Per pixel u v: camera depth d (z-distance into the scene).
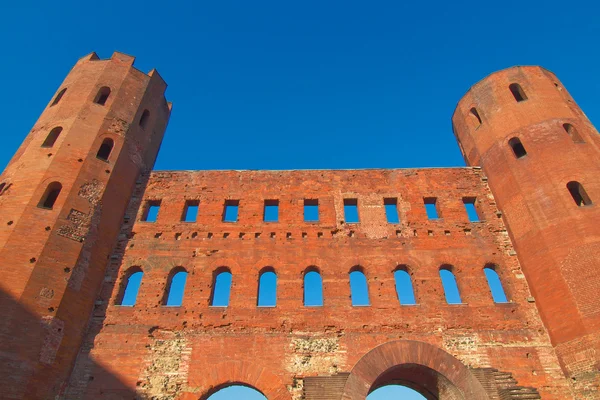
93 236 23.06
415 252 24.38
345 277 23.45
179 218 26.00
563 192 23.42
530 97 28.16
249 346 20.97
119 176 25.98
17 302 18.92
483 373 19.53
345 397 18.70
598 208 22.50
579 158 24.50
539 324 21.88
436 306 22.36
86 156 24.83
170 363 20.39
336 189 27.42
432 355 19.98
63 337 19.83
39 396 18.12
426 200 27.42
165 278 23.30
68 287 20.80
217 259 24.11
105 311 22.03
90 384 19.64
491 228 25.64
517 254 24.39
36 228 21.34
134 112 28.75
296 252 24.39
